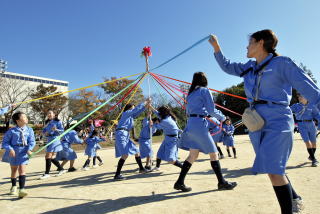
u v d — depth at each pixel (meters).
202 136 3.42
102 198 3.44
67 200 3.44
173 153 5.11
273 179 1.92
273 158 1.86
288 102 1.97
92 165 7.46
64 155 6.28
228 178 4.27
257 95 2.03
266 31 2.08
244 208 2.64
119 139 4.98
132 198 3.33
